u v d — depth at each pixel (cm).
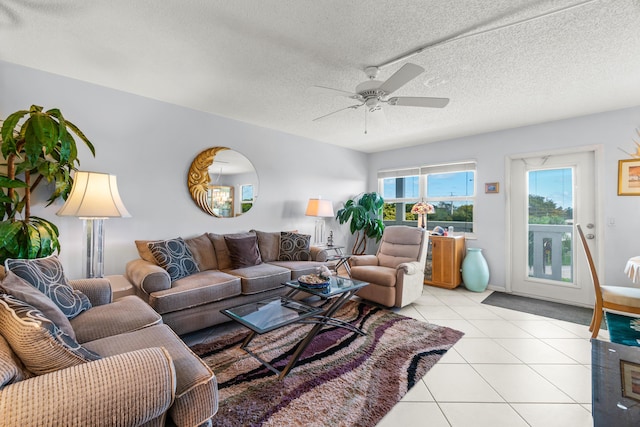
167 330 158
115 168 287
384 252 391
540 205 381
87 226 238
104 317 168
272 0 161
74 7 168
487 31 184
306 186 472
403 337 251
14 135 229
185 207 338
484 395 175
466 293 396
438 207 485
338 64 230
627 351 124
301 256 384
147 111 306
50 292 158
